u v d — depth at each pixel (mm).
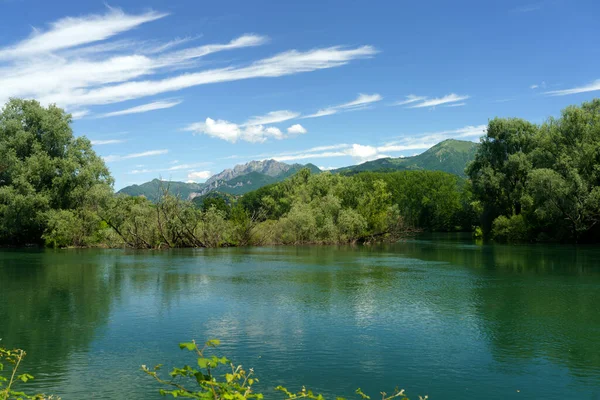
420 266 44062
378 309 24688
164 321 22172
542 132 76812
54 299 27672
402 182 133625
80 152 70938
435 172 137625
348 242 79250
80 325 21484
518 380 14773
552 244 69312
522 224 74125
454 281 34219
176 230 66938
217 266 44688
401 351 17578
